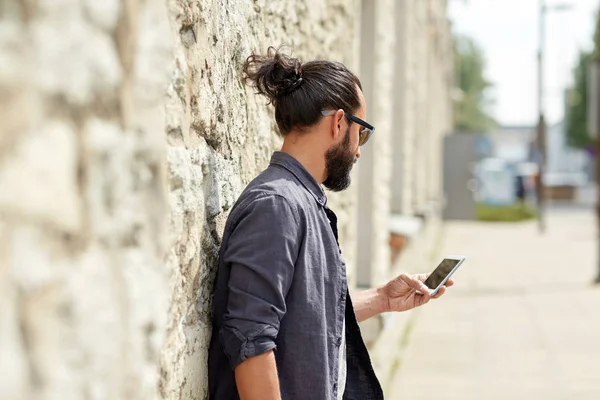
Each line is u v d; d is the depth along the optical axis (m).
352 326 1.99
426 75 12.16
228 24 2.19
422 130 11.37
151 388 1.37
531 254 14.04
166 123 1.57
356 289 5.40
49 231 1.02
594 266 12.36
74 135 1.08
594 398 5.19
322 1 3.78
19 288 0.95
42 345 1.00
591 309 8.50
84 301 1.10
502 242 16.27
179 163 1.65
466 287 10.10
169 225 1.55
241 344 1.65
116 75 1.20
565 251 14.59
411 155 9.39
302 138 1.91
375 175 5.64
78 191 1.10
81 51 1.09
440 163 17.56
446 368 5.94
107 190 1.19
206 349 1.90
